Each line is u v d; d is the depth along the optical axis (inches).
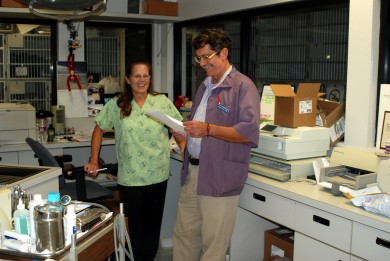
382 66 105.2
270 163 107.9
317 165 99.7
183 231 104.3
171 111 114.3
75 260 59.6
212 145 91.7
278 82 141.2
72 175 119.1
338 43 119.8
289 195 92.6
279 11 133.0
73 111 170.4
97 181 151.7
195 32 178.2
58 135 162.4
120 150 110.4
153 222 116.1
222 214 94.5
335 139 111.9
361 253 79.0
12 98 166.9
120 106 108.3
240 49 150.3
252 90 90.0
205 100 97.9
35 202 67.3
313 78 128.9
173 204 145.6
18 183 81.3
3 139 142.8
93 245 70.0
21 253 63.2
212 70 92.0
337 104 111.9
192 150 98.2
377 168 91.1
